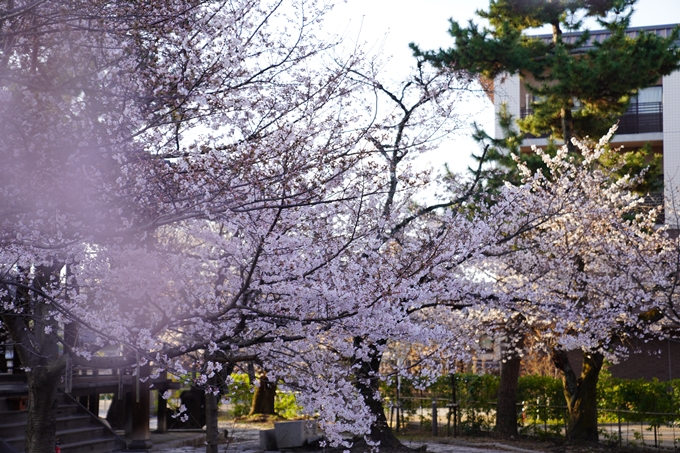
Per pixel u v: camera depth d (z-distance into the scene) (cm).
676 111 3055
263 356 908
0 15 552
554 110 1875
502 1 1916
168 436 2056
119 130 686
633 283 1566
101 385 1770
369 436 1630
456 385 2177
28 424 1015
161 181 663
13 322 1005
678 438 1805
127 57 680
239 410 2742
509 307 1434
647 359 2839
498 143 1827
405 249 1035
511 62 1738
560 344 1697
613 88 1755
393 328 825
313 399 919
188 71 665
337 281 759
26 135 657
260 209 688
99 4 615
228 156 682
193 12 683
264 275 761
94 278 887
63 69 682
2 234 697
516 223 1400
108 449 1652
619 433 1794
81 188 654
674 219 2012
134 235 719
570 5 1856
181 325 827
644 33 1786
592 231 1609
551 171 1658
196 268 848
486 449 1758
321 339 931
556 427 1948
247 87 724
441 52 1714
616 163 1831
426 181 929
